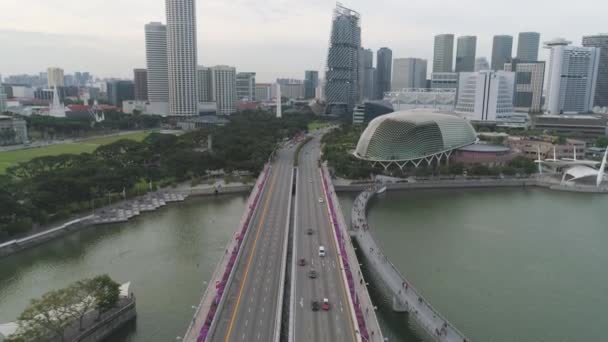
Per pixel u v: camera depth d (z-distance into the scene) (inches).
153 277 6707.7
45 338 4667.8
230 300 5433.1
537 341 5123.0
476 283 6530.5
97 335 5073.8
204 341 4478.3
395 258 7411.4
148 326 5408.5
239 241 7180.1
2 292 6304.1
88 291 4995.1
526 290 6348.4
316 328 4776.1
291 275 5954.7
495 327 5388.8
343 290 5639.8
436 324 5152.6
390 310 5861.2
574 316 5674.2
